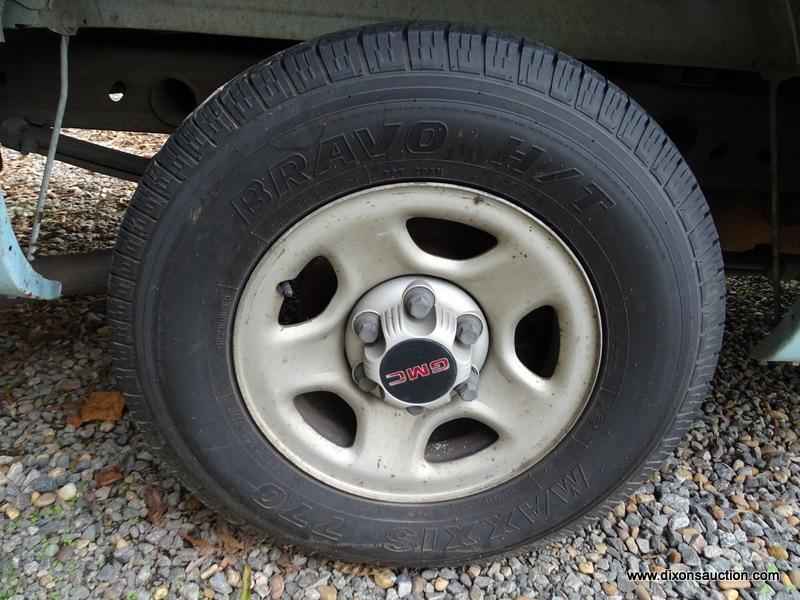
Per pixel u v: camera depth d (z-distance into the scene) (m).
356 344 0.71
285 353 0.72
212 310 0.69
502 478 0.76
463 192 0.65
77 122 1.00
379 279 0.70
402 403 0.72
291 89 0.63
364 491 0.77
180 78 0.98
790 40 0.76
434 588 0.81
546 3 0.76
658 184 0.65
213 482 0.75
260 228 0.66
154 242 0.67
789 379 1.27
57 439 0.98
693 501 0.96
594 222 0.65
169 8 0.76
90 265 0.95
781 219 1.08
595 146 0.63
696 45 0.78
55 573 0.79
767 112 0.94
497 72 0.62
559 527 0.79
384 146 0.63
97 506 0.88
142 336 0.69
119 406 1.03
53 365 1.13
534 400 0.73
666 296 0.68
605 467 0.75
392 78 0.62
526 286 0.69
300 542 0.79
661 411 0.73
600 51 0.78
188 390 0.71
